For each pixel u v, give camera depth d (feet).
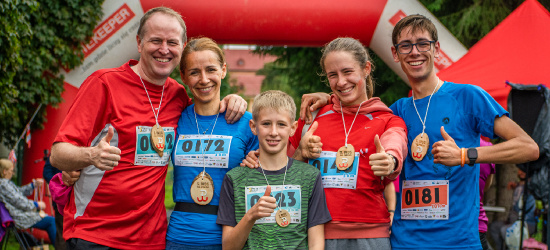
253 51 40.73
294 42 23.12
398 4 22.24
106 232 9.81
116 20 22.02
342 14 22.12
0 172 21.75
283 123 9.73
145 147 10.12
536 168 16.67
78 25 21.75
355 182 9.86
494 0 33.06
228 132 10.67
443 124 9.98
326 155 10.20
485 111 9.71
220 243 10.11
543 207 17.67
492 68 20.86
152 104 10.39
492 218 32.12
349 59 9.99
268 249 9.41
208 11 21.91
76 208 10.06
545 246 21.61
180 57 10.29
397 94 36.27
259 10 22.04
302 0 22.20
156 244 10.19
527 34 21.16
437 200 9.77
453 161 9.34
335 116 10.56
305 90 41.57
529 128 16.39
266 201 8.68
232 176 9.89
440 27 22.54
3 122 22.85
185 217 10.25
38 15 21.44
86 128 9.75
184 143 10.59
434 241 9.70
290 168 9.91
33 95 21.72
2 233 21.48
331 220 9.85
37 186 22.12
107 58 22.21
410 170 10.19
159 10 10.21
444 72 21.42
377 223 9.89
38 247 22.44
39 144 22.26
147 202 10.02
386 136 9.71
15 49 19.40
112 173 9.89
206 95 10.58
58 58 22.11
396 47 10.32
